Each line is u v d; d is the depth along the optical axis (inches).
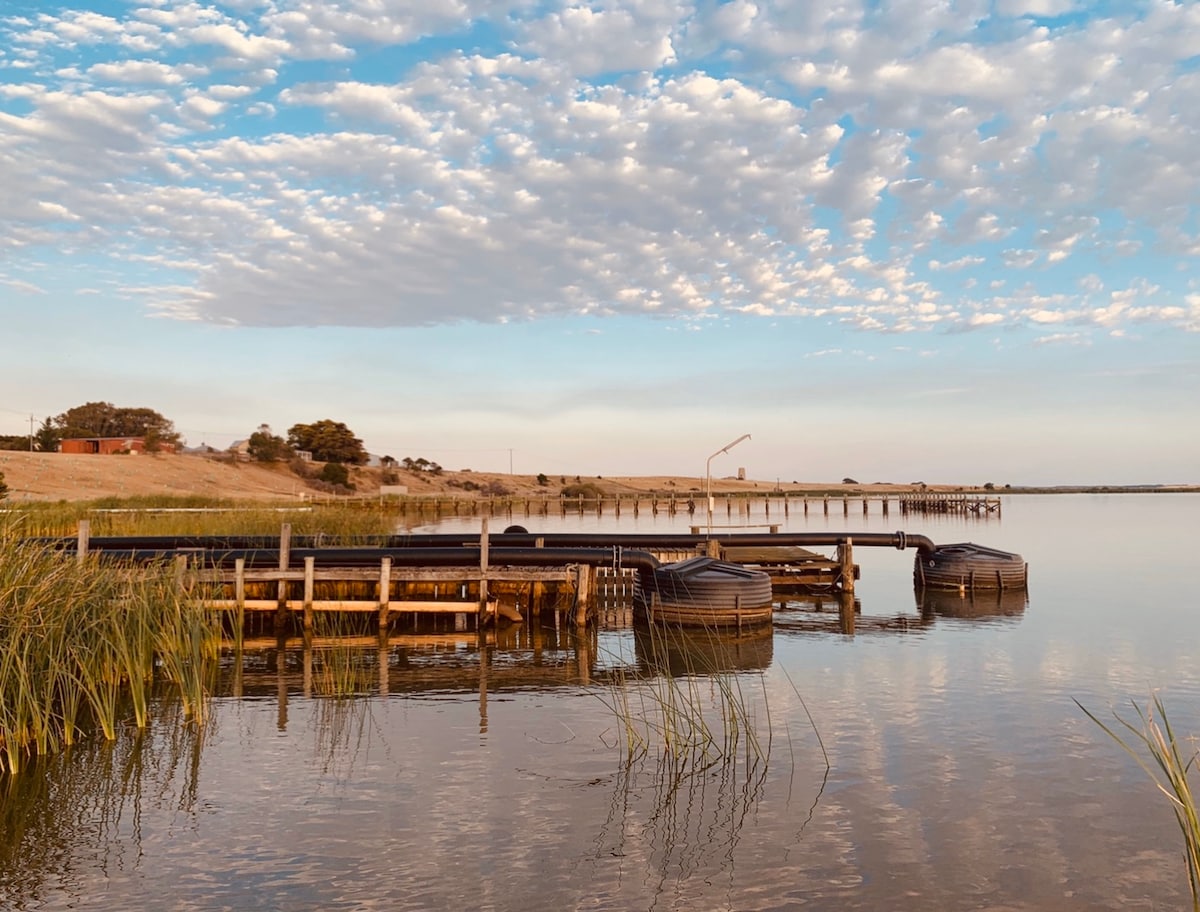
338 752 371.9
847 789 329.1
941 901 243.4
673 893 247.6
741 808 309.9
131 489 3036.4
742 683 510.9
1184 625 717.9
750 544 969.5
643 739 393.4
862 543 988.6
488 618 750.5
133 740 388.8
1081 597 898.1
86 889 249.0
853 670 548.1
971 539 1771.7
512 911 237.5
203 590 616.1
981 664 564.7
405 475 5388.8
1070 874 260.4
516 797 319.6
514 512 3494.1
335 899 243.8
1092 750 378.3
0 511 490.9
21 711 352.8
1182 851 276.7
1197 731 408.5
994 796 322.7
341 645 650.8
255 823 295.0
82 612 432.8
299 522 1395.2
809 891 249.0
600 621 777.6
